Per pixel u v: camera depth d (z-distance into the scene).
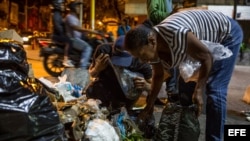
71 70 4.56
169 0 5.09
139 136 3.29
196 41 2.70
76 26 8.42
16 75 2.67
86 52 8.37
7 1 25.75
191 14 2.98
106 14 23.80
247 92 6.52
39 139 2.54
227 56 3.07
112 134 3.00
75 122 2.95
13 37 3.43
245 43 17.52
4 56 2.67
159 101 5.39
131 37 2.68
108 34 8.94
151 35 2.69
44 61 8.70
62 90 3.72
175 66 2.93
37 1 28.17
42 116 2.58
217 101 3.16
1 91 2.51
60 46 8.57
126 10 14.43
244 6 17.30
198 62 2.95
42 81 3.69
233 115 5.34
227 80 3.21
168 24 2.76
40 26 28.47
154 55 2.77
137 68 3.85
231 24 3.14
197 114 3.10
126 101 3.69
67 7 8.82
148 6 5.09
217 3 17.22
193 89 3.16
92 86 3.72
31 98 2.58
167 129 3.13
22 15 27.39
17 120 2.47
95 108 3.21
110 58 3.87
